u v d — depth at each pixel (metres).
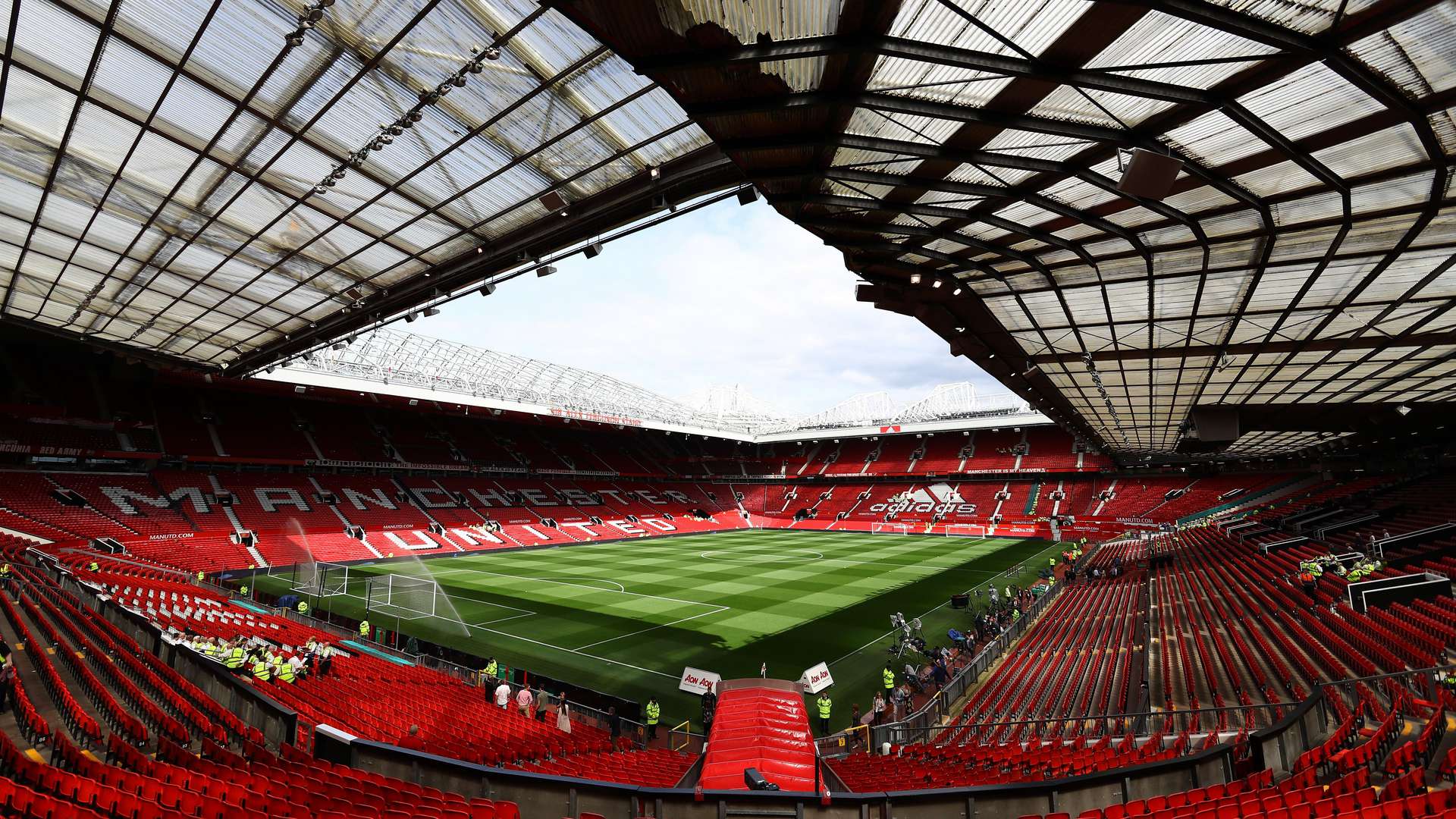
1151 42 5.11
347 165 10.95
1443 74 5.32
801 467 75.81
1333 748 7.51
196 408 42.12
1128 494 55.25
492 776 6.59
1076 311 13.00
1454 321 12.28
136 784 6.11
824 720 13.90
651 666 18.53
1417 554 20.09
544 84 8.67
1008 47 5.20
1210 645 16.28
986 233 9.49
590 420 53.38
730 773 8.10
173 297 18.03
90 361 38.31
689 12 4.66
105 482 35.56
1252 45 5.09
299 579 31.83
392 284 16.11
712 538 55.66
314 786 6.25
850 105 5.80
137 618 14.04
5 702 9.56
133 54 9.00
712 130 6.28
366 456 47.44
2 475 32.19
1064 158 7.11
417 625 23.05
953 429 61.28
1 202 13.19
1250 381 18.25
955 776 8.00
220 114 10.15
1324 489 42.31
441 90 8.88
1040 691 14.59
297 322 19.55
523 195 11.50
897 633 21.67
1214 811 5.17
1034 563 38.69
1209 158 6.94
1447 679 10.24
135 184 12.32
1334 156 6.77
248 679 12.29
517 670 17.64
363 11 7.88
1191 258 9.94
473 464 54.12
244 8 8.04
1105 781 6.31
